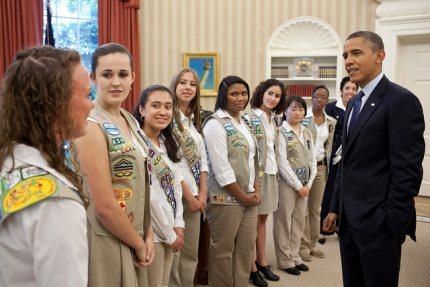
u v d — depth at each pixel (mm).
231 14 6332
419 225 4598
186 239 2422
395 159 1788
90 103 943
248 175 2566
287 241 3254
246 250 2650
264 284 2971
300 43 6270
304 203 3324
